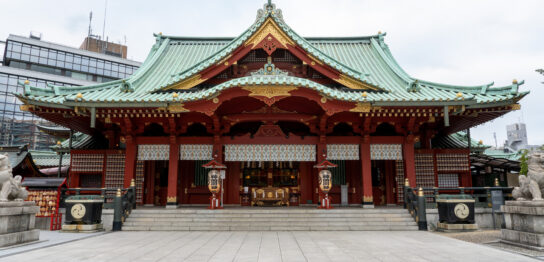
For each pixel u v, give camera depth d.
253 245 11.42
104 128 22.28
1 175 10.88
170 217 16.45
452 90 19.34
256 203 21.88
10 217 10.88
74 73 67.25
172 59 25.12
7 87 59.38
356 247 11.01
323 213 16.62
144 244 11.63
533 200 10.38
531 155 10.94
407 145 19.27
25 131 60.41
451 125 21.50
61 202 16.41
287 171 22.70
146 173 22.08
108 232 14.89
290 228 15.45
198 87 19.66
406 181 17.56
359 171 22.48
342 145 19.53
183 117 19.19
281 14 19.28
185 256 9.54
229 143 19.39
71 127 21.69
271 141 19.48
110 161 20.95
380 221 16.19
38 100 17.09
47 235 13.71
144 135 21.41
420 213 15.80
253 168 22.77
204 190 22.09
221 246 11.23
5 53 61.47
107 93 19.02
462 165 21.06
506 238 11.31
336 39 27.59
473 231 14.70
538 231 10.10
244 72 20.28
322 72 18.77
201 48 27.05
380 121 19.44
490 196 16.73
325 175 18.14
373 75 22.83
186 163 22.41
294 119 19.30
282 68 20.33
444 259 9.12
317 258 9.25
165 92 19.09
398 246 11.20
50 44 65.19
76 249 10.63
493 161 23.92
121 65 72.25
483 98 17.72
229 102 18.48
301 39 18.62
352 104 17.23
